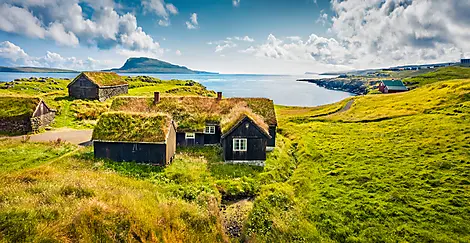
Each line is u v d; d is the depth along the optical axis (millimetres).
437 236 17203
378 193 23141
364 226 19094
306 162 33125
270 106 41781
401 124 44938
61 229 13688
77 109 57781
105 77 80312
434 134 36188
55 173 23172
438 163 26922
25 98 45875
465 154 28375
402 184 24016
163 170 28641
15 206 14695
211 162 32688
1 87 91250
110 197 18234
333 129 49250
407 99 64750
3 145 33938
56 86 107938
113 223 15047
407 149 32500
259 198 22844
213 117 39281
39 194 17250
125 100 41906
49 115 48594
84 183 20203
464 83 60406
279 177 29328
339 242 18078
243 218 21219
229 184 25828
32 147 33656
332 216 20484
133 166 29344
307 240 18188
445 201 20719
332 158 33000
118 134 30797
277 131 52875
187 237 16500
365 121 53094
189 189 23609
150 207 17969
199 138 39000
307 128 52250
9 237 12320
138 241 14844
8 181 19969
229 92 194750
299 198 23719
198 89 124125
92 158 31016
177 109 40438
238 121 32656
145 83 135875
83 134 43281
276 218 19984
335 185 25547
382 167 28172
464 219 18500
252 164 32812
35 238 12523
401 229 18219
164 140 30000
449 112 46344
